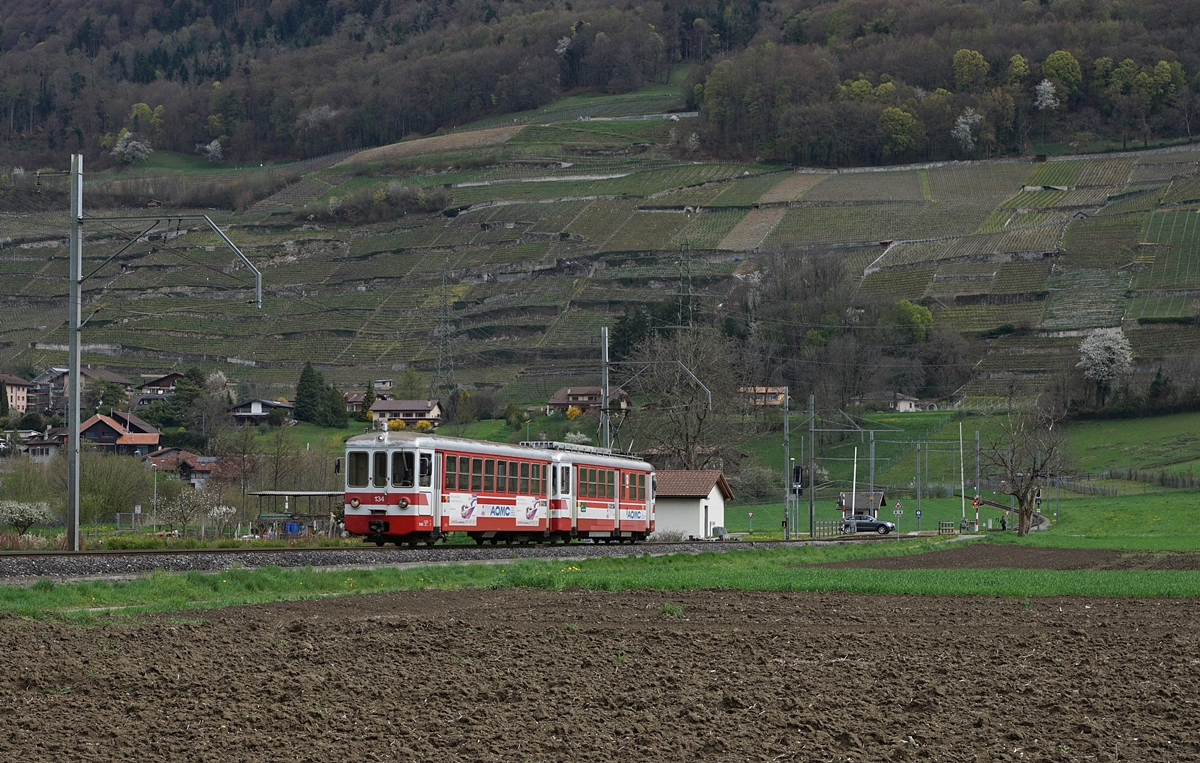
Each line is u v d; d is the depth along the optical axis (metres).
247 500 136.25
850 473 192.25
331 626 33.84
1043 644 33.78
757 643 33.16
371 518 60.34
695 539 106.69
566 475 74.81
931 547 103.69
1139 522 147.38
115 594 39.03
